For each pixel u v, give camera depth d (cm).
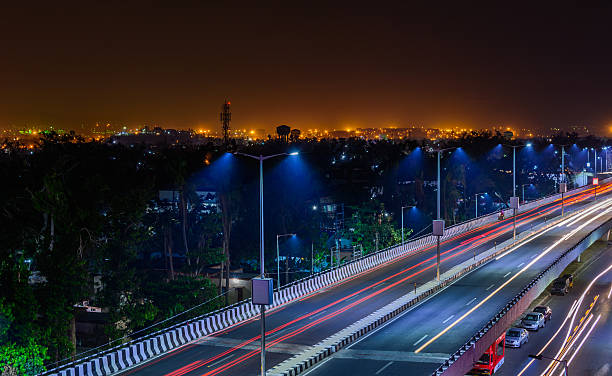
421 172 15338
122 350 4506
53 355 5831
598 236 9725
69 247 6116
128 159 11544
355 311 5894
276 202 11125
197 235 10862
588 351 5519
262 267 5006
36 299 5888
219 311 5972
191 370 4375
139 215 7194
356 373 4241
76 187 7050
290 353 4688
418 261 8469
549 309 6600
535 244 9450
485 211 16512
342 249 11756
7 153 11844
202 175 10806
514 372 4962
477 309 5872
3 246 6278
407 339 5003
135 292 7150
